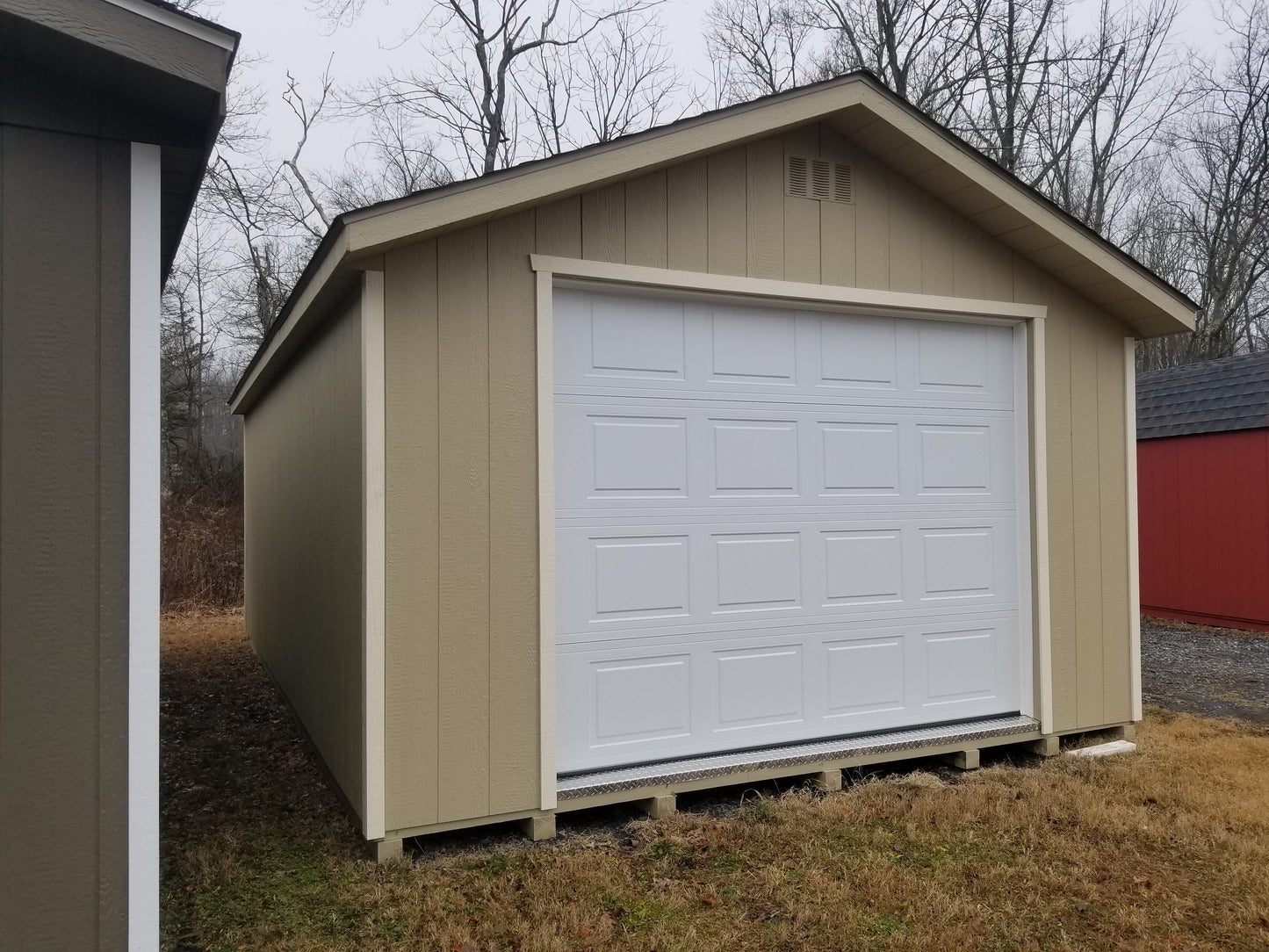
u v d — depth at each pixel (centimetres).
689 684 466
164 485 1705
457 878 367
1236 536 1031
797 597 495
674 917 337
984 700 545
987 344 555
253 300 1923
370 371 379
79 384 265
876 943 320
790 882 365
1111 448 577
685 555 467
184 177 314
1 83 259
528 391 414
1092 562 566
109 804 265
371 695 377
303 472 583
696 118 425
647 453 459
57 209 264
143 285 272
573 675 438
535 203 398
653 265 444
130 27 252
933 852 398
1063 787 480
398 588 384
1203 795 468
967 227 532
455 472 397
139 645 268
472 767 396
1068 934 329
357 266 380
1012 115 1709
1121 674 575
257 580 950
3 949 254
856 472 514
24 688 257
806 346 502
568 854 392
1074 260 534
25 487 259
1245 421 1011
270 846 403
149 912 268
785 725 489
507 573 407
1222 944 324
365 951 310
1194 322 556
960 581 541
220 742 591
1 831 254
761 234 473
